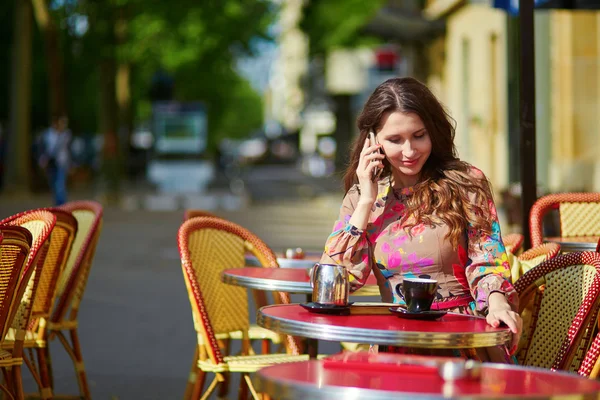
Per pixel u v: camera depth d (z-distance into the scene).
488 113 25.33
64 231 6.14
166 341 9.58
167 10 32.81
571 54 19.14
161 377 8.07
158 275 14.38
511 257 5.44
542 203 6.84
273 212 28.41
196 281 5.67
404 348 4.07
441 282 4.30
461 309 4.29
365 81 46.03
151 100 47.91
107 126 31.70
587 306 4.25
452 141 4.40
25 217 5.79
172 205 31.19
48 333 6.68
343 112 48.22
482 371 3.15
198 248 6.21
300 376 2.98
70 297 6.59
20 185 33.81
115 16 31.56
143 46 38.28
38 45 50.03
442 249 4.28
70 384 7.73
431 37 32.09
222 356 5.62
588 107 19.19
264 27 41.34
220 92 56.94
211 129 60.16
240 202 33.06
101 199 31.44
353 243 4.34
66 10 32.94
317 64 49.00
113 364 8.52
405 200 4.39
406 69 38.28
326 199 35.34
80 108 55.19
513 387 2.90
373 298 9.45
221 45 41.12
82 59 32.25
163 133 47.47
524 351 4.77
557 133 19.41
